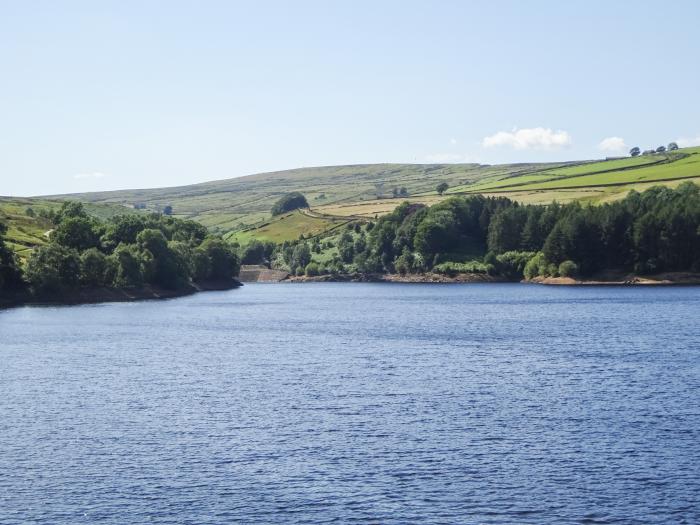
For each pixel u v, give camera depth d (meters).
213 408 80.12
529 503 52.78
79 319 180.50
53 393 88.19
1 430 71.38
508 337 141.75
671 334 141.25
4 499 53.91
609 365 105.81
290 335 149.00
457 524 49.50
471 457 62.41
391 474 58.50
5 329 156.88
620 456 62.34
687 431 69.44
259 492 54.97
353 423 73.38
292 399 84.44
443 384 92.75
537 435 68.62
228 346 131.25
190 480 57.47
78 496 54.44
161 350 125.62
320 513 51.31
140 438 68.56
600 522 49.75
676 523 49.44
